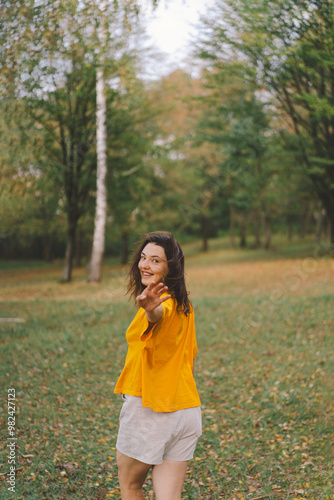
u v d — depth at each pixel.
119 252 41.00
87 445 3.96
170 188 27.48
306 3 7.03
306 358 6.69
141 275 2.27
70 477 3.37
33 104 8.70
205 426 4.61
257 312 9.82
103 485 3.29
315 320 8.70
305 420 4.63
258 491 3.27
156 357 2.16
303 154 14.52
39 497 2.97
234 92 14.27
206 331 8.69
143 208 23.97
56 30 5.17
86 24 5.33
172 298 2.21
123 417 2.24
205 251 37.50
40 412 4.70
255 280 16.14
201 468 3.68
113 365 6.63
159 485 2.15
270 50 8.66
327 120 11.93
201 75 12.84
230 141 18.45
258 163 19.41
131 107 17.42
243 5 7.44
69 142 16.03
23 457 3.62
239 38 8.80
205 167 30.23
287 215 38.38
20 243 32.38
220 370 6.46
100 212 17.52
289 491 3.23
